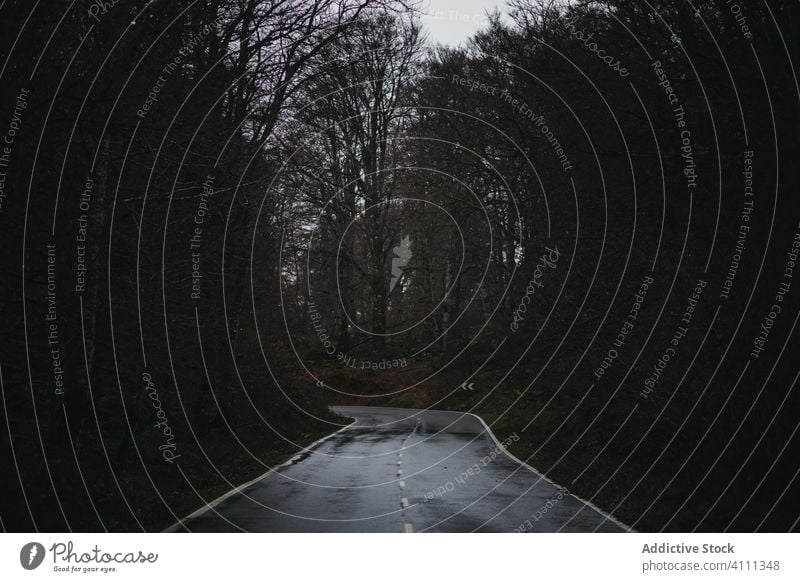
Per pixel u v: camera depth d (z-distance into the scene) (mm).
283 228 34125
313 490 19094
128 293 19375
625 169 21547
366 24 26062
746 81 15820
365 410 54844
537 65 28375
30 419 16672
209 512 15422
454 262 62312
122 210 18328
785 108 14695
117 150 17297
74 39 14148
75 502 12867
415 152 54531
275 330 36938
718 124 16938
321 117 42406
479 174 40344
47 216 16172
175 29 16297
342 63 27281
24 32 12734
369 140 60594
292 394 41406
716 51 16719
